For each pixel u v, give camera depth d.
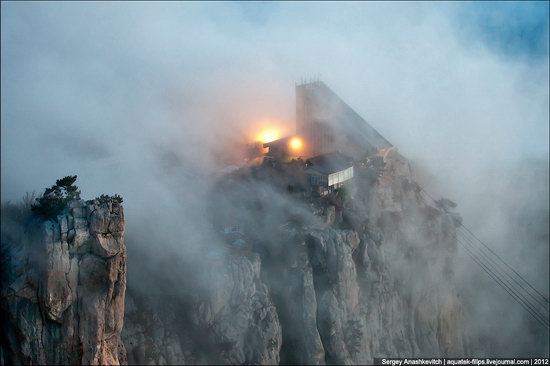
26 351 98.00
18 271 98.62
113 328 99.50
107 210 98.94
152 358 125.81
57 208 100.38
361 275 148.38
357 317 140.75
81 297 97.75
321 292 138.12
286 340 135.88
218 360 128.38
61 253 97.00
